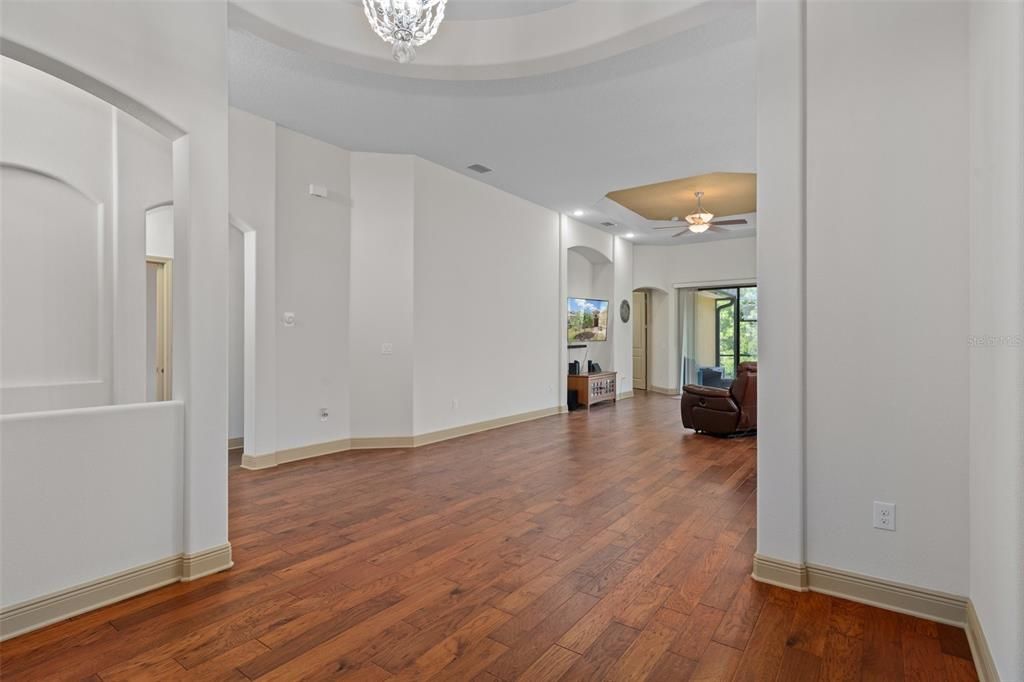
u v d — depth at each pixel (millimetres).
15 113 3379
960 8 2221
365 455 5484
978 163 2066
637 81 4148
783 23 2586
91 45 2305
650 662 2008
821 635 2182
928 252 2297
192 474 2693
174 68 2623
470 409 6750
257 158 4863
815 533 2564
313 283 5387
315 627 2244
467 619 2314
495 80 4125
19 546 2170
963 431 2236
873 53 2400
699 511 3750
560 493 4184
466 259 6660
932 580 2303
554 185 6984
